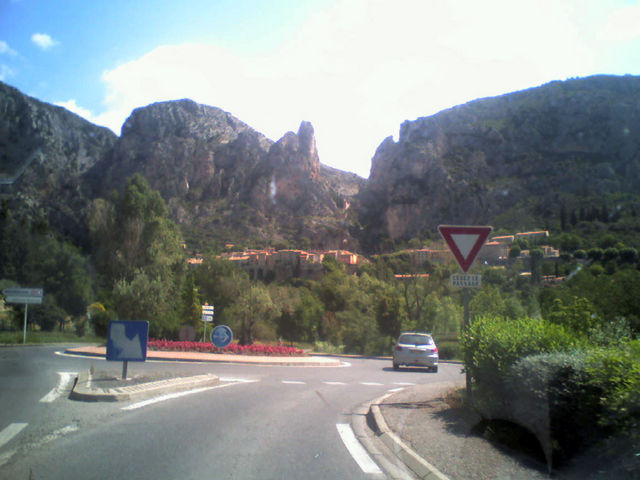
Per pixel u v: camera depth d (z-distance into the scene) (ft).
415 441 21.56
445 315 126.72
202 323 124.16
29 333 102.83
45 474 16.70
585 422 17.29
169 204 425.69
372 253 383.45
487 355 24.97
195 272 166.81
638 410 14.76
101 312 121.39
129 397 31.50
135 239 140.15
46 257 130.52
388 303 132.36
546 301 48.44
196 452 19.89
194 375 42.60
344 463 19.19
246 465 18.43
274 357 78.69
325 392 40.29
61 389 34.88
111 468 17.48
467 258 27.61
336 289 206.69
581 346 22.56
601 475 15.93
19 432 22.45
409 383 49.85
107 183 359.87
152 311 111.45
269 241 414.82
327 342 142.92
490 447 20.48
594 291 44.98
